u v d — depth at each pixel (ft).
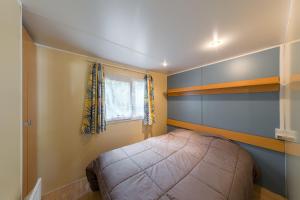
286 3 2.88
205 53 6.13
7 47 2.22
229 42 4.99
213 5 2.99
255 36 4.50
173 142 6.84
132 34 4.41
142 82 9.04
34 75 4.84
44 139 5.24
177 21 3.66
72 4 2.99
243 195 3.61
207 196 3.14
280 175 5.14
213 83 7.46
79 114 6.23
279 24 3.74
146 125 9.23
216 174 4.04
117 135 7.66
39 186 3.52
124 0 2.86
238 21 3.63
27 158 4.00
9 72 2.29
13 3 2.48
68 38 4.73
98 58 6.84
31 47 4.59
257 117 5.80
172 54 6.29
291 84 3.49
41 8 3.13
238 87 6.41
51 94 5.43
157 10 3.20
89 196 5.55
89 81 6.41
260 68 5.66
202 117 8.13
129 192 3.25
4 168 2.06
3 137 2.05
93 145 6.67
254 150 5.91
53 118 5.48
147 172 4.11
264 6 3.00
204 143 6.43
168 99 10.69
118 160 4.81
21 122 2.80
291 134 3.67
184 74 9.30
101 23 3.79
